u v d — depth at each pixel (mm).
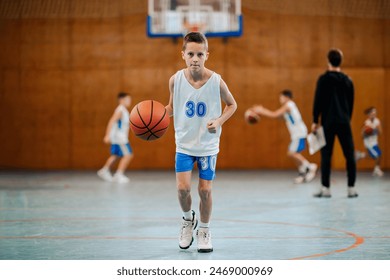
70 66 20359
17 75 20500
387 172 18250
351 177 11188
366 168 19750
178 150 5980
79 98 20328
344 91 10883
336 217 8523
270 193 12188
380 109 19766
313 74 19844
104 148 20281
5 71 20547
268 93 19891
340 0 19781
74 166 20359
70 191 12820
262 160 19922
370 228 7492
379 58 19828
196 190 12789
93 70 20297
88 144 20328
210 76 5930
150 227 7656
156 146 20062
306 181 14977
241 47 19906
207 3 18766
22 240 6695
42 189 13305
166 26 19016
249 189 13086
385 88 19781
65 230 7426
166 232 7242
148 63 20125
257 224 7875
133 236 6949
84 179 16172
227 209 9539
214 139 5980
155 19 19078
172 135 20031
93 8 20266
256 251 6000
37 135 20469
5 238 6828
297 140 14836
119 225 7848
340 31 19812
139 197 11531
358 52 19828
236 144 19938
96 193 12367
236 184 14367
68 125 20359
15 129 20547
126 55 20203
